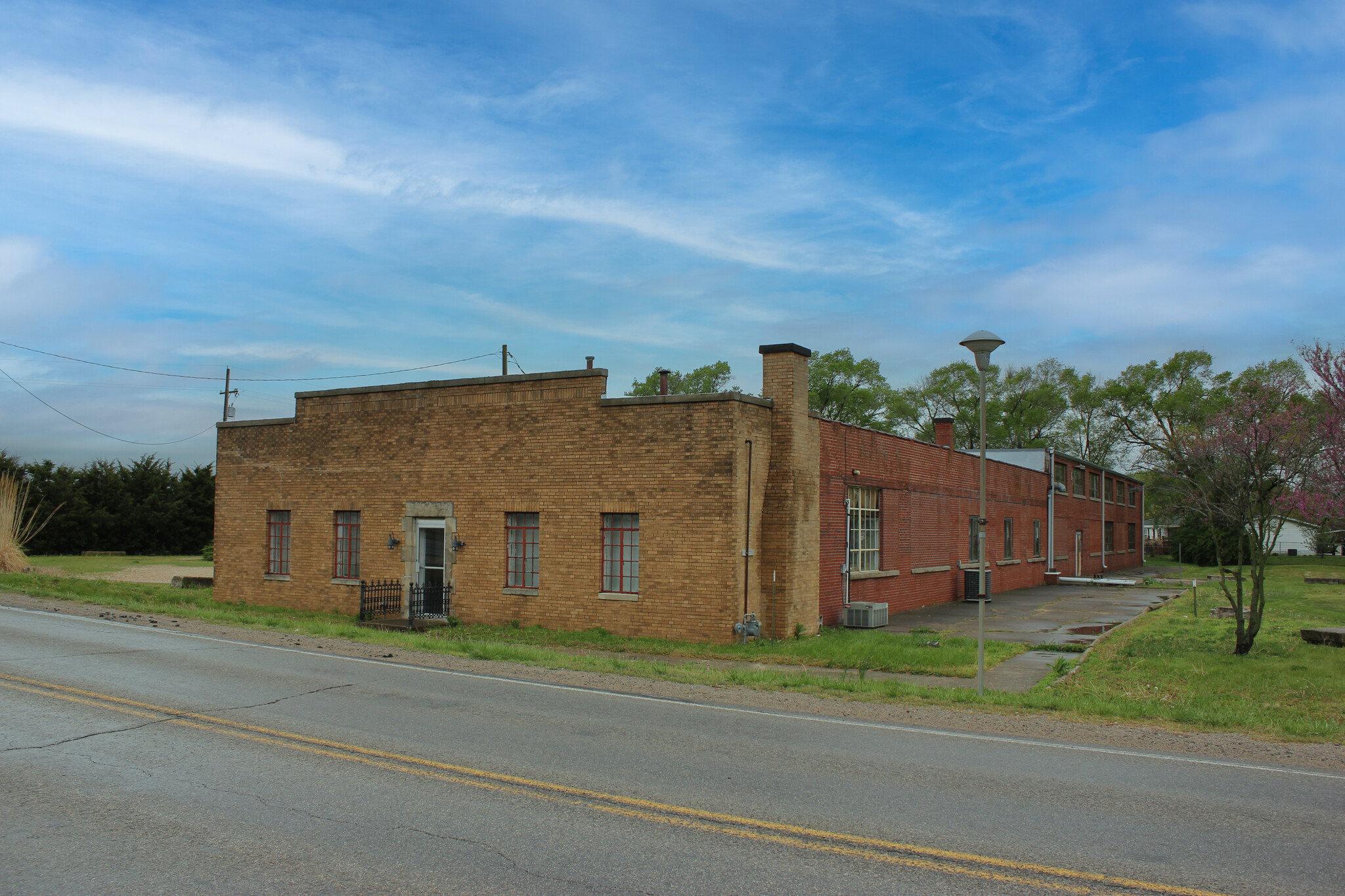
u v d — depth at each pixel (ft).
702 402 61.98
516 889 17.03
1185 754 28.76
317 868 17.99
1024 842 20.11
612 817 21.33
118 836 19.60
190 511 195.93
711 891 17.12
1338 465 84.02
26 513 161.17
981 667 39.81
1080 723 33.73
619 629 63.82
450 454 72.18
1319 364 89.40
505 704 34.42
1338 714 37.68
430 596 72.02
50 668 38.93
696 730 30.86
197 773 24.32
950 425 101.04
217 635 52.21
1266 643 58.65
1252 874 18.42
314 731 29.22
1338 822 21.84
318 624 61.87
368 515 76.13
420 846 19.25
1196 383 205.05
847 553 74.13
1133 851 19.62
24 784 23.12
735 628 59.93
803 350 65.62
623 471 64.39
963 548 102.12
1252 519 54.95
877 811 22.13
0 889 16.79
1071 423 227.61
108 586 91.66
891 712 35.12
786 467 64.03
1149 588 122.52
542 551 67.15
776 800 22.90
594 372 66.13
